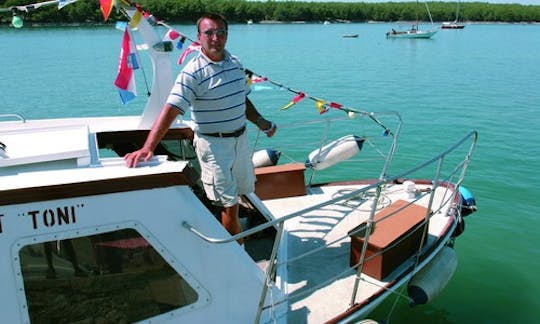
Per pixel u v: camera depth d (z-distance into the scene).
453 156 12.45
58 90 21.92
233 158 3.72
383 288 4.09
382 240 4.21
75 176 2.94
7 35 55.16
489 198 9.66
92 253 3.01
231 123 3.62
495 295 6.27
